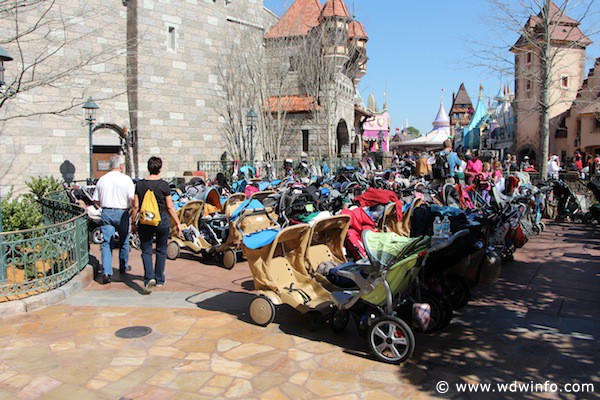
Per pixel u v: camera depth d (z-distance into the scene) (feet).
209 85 77.15
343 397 12.79
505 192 33.32
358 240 22.48
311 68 88.02
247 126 80.18
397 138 272.51
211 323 18.31
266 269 17.81
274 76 90.74
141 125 67.77
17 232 20.36
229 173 68.54
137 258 30.27
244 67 83.20
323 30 87.71
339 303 16.14
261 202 28.81
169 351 15.75
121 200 24.41
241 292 22.52
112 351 15.72
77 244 23.91
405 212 29.07
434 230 17.74
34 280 20.83
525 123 127.65
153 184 22.38
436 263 16.97
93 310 19.85
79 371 14.30
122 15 66.74
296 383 13.58
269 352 15.69
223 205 32.09
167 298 21.57
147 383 13.58
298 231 18.10
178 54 72.23
